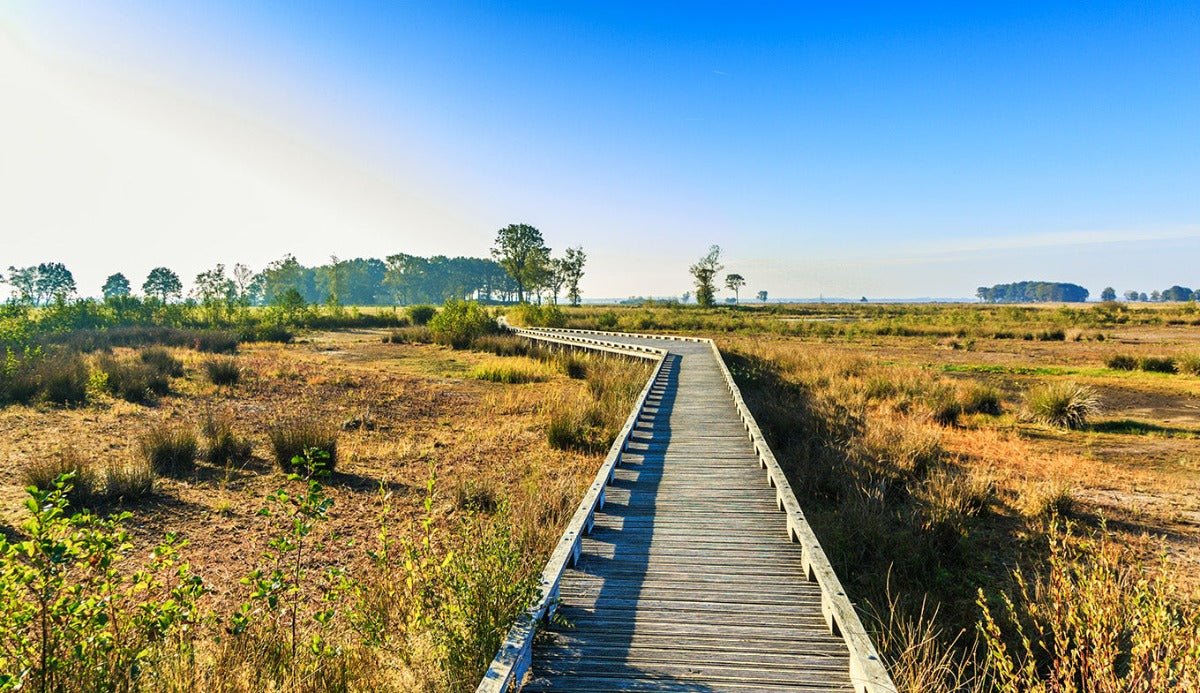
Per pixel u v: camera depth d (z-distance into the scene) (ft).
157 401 47.50
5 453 32.35
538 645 13.53
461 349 94.89
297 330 121.90
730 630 14.23
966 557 22.36
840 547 22.90
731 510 22.59
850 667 12.29
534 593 13.69
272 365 68.95
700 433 35.63
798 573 17.28
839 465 30.83
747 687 12.05
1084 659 13.03
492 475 31.89
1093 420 43.47
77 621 11.86
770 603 15.52
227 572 20.67
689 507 22.94
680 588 16.35
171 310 119.75
